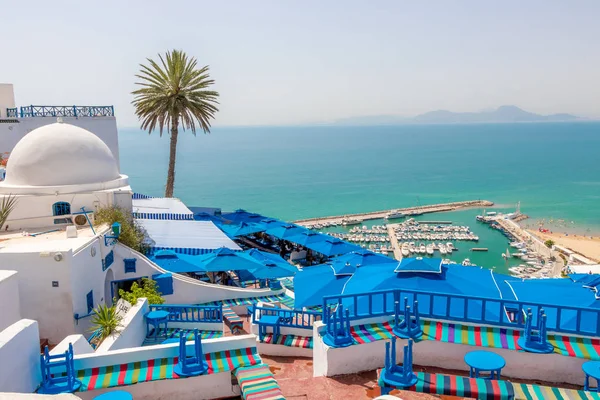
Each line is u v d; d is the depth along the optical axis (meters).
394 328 12.37
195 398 11.23
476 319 12.49
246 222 46.56
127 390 10.72
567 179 151.00
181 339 11.07
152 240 26.89
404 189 134.00
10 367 9.25
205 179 163.00
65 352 10.42
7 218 22.02
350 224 82.12
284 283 29.17
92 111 36.41
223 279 29.52
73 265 16.25
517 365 11.52
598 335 11.54
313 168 196.00
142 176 173.25
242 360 11.53
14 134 33.75
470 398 9.66
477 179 153.75
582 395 9.45
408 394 9.89
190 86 43.53
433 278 16.12
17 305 14.76
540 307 11.98
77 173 24.08
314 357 13.16
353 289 16.52
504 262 58.28
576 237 73.12
